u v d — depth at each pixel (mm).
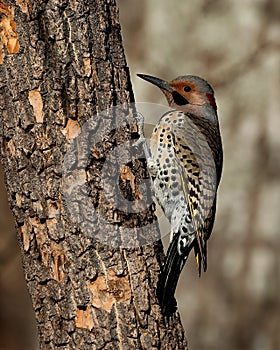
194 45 19078
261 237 18891
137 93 18984
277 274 18734
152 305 9164
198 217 11570
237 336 18703
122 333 9039
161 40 19125
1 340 19469
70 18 9117
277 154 18875
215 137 12445
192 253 19172
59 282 9070
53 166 9047
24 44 9055
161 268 9352
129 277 9094
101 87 9227
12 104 9109
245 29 18969
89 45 9180
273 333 18500
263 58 18938
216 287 18953
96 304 9023
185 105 12797
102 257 9031
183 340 9398
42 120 9055
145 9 19281
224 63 19000
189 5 19109
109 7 9484
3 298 19562
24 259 9258
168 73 19094
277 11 18969
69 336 9070
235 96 19031
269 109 18922
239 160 19078
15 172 9164
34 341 19766
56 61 9062
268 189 18891
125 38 19312
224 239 19078
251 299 18766
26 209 9141
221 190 19141
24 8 9047
